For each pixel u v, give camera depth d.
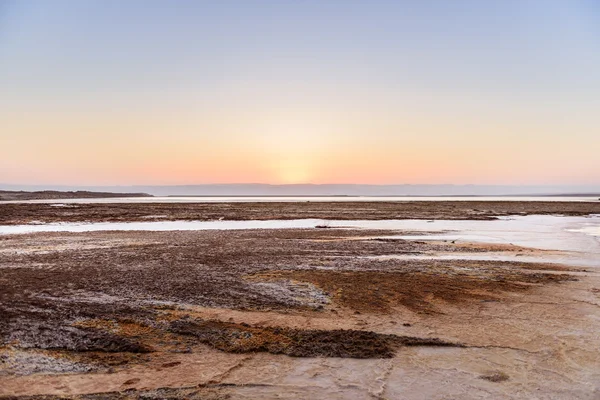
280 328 8.63
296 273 14.03
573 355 7.38
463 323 9.04
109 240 22.80
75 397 5.92
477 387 6.25
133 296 10.96
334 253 18.42
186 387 6.22
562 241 23.36
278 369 6.82
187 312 9.66
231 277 13.34
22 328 8.53
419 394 6.05
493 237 25.28
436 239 24.03
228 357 7.27
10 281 12.60
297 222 36.53
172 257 17.16
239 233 26.73
